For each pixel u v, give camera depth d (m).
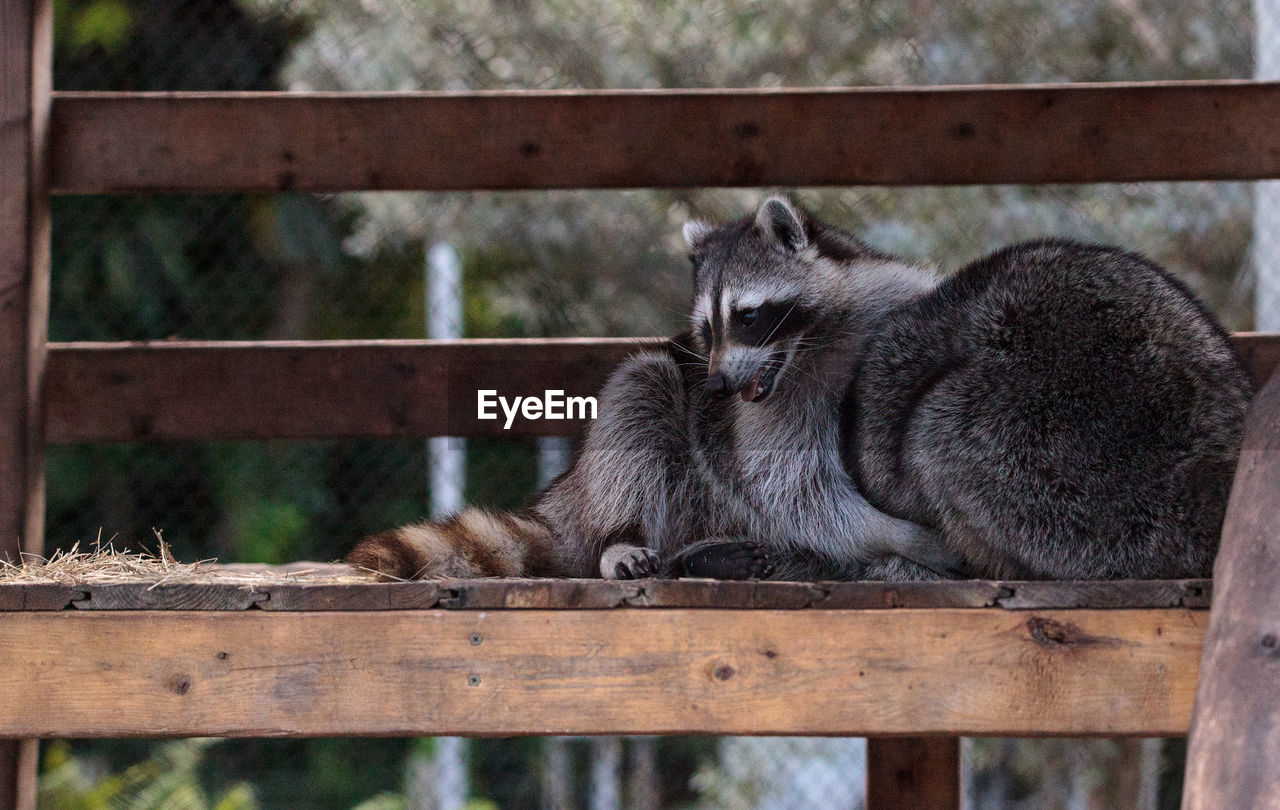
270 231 16.25
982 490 4.74
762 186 7.73
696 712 4.32
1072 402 4.65
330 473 14.99
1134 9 14.52
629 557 5.01
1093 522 4.62
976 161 7.68
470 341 7.82
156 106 7.54
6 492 6.73
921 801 6.94
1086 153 7.65
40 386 7.04
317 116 7.65
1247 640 3.58
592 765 18.00
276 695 4.36
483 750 17.62
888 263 6.21
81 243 15.91
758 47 14.45
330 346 7.85
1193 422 4.59
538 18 14.18
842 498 5.33
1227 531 3.91
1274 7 13.09
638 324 14.22
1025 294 4.90
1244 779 3.35
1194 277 14.38
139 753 15.01
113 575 5.19
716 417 5.80
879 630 4.30
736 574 4.95
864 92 7.68
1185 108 7.62
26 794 6.73
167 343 7.92
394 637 4.36
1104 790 16.09
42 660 4.38
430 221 14.27
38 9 7.06
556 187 7.75
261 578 5.23
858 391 5.42
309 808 15.95
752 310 5.78
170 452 14.94
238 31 14.19
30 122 6.95
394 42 14.06
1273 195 12.67
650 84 14.31
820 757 15.45
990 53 14.50
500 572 5.55
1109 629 4.26
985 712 4.27
